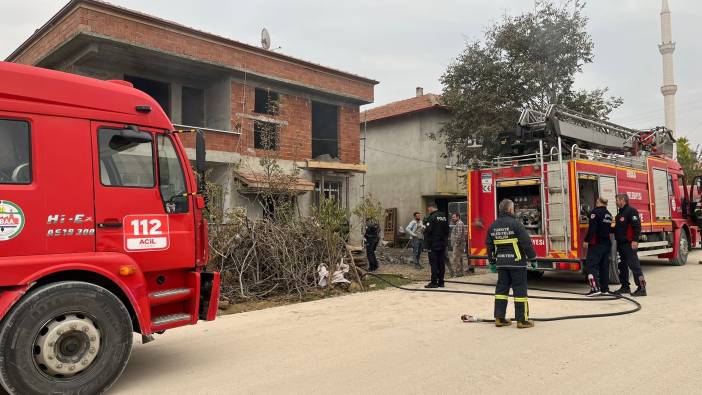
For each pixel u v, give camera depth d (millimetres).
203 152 5477
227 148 16469
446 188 24625
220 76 17203
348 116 20797
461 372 4906
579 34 17000
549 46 16938
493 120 17703
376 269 14414
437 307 8516
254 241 10383
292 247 10633
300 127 18875
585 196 10453
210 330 7230
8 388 4039
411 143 25453
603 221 9172
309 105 19234
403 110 25469
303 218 11727
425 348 5836
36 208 4332
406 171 25578
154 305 5113
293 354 5770
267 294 10055
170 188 5219
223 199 12352
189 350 6141
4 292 4145
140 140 4992
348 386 4594
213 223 10484
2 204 4176
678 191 14164
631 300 8469
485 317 7566
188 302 5414
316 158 20000
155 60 15484
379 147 26875
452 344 5988
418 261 14969
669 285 10203
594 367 4973
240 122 16969
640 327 6594
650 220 12328
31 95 4434
